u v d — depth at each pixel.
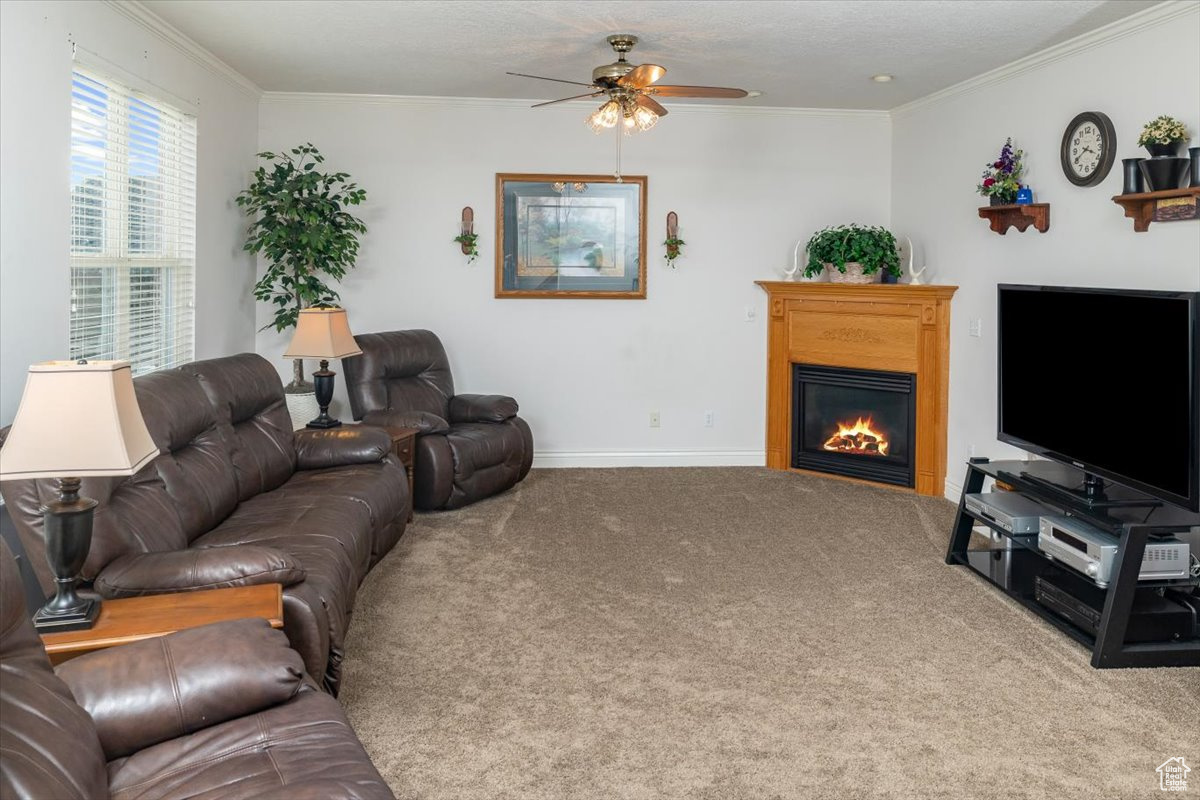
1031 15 4.21
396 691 3.13
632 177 6.72
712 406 6.98
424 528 5.18
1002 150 5.28
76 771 1.62
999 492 4.57
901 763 2.69
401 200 6.60
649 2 4.11
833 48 4.89
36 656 1.78
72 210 3.90
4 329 3.33
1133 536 3.31
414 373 6.12
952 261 5.99
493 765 2.66
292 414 5.97
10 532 3.13
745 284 6.91
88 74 3.98
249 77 5.88
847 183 6.91
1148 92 4.17
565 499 5.89
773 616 3.86
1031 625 3.79
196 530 3.31
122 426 2.37
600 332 6.86
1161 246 4.07
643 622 3.79
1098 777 2.62
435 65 5.44
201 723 1.96
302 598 2.73
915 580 4.34
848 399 6.62
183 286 5.21
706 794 2.52
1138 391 3.52
